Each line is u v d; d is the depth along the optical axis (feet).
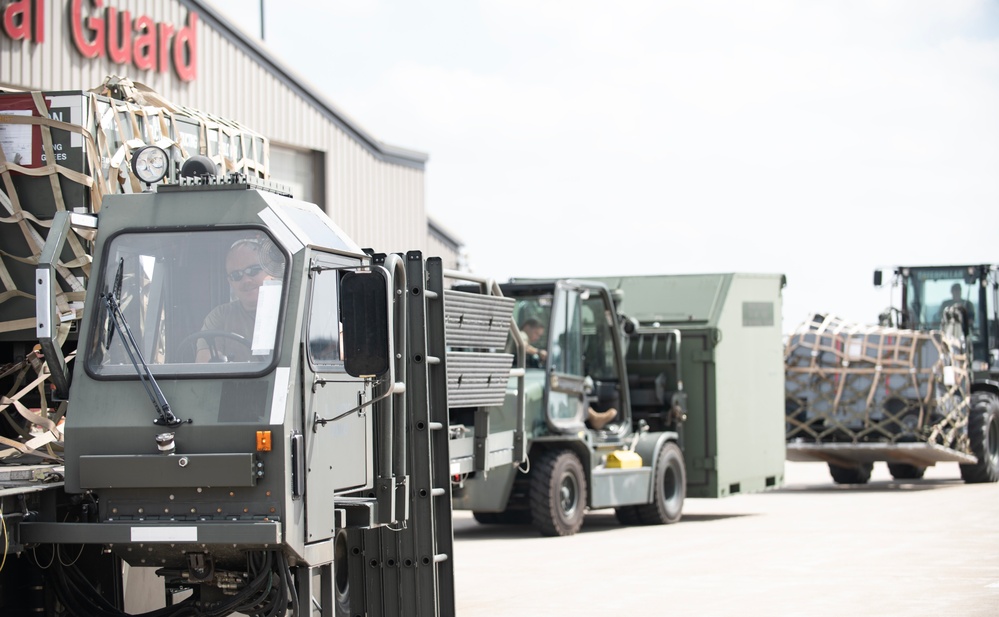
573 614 33.99
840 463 77.71
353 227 94.68
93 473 22.39
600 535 53.26
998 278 84.12
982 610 33.35
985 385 80.74
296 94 88.02
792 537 51.06
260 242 23.48
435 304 29.84
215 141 30.99
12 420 25.43
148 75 74.49
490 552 47.65
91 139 26.50
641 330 60.49
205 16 79.20
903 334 72.95
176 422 22.31
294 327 22.74
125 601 25.57
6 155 26.40
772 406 65.51
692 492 60.59
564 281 53.52
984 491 71.72
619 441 56.85
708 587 38.29
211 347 22.98
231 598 23.34
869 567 41.93
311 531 22.95
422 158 104.22
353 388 24.97
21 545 22.36
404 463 26.71
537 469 51.98
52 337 22.79
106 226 23.98
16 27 65.87
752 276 64.23
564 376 52.80
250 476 21.88
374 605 28.50
